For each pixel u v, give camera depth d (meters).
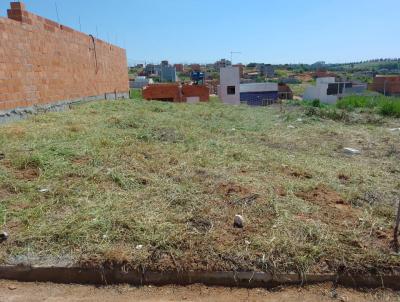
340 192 3.64
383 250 2.49
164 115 9.36
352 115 10.63
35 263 2.34
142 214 2.91
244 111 12.41
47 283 2.30
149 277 2.32
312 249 2.46
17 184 3.45
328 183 3.91
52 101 8.91
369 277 2.30
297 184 3.78
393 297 2.21
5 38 6.68
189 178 3.86
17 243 2.52
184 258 2.38
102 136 5.65
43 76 8.39
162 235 2.59
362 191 3.71
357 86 35.41
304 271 2.31
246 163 4.62
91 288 2.27
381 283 2.30
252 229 2.73
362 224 2.84
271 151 5.53
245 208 3.10
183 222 2.82
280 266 2.33
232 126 8.12
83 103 11.06
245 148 5.57
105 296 2.20
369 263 2.36
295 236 2.63
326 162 4.96
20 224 2.76
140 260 2.35
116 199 3.21
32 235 2.58
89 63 12.24
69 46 10.27
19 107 7.20
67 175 3.79
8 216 2.87
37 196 3.24
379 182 4.06
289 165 4.63
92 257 2.37
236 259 2.38
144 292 2.24
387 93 35.47
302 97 36.50
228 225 2.79
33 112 7.80
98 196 3.29
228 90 27.89
